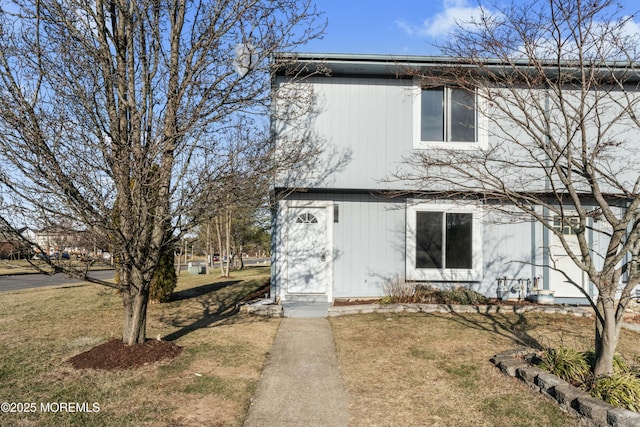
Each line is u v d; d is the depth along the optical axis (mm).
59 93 5094
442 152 9609
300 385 5117
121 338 6699
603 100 9375
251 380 5234
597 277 4930
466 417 4293
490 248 10352
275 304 9477
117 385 4918
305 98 8289
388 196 10195
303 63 8883
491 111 9469
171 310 9859
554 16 5504
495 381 5219
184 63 6117
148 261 5969
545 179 9648
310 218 10375
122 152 5375
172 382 5047
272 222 10305
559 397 4520
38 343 6695
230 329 7695
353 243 10320
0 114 4816
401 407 4527
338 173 9898
